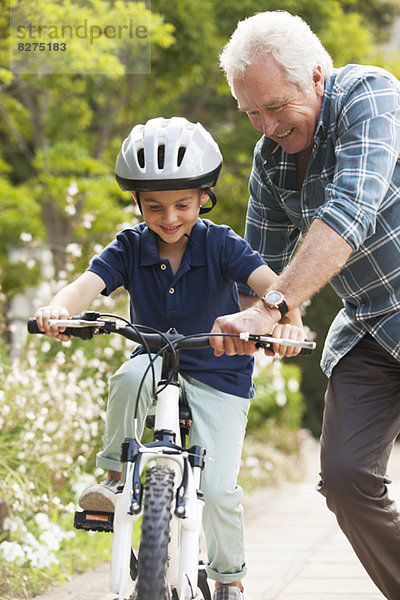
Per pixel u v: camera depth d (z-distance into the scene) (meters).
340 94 3.55
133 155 3.38
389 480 3.75
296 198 3.90
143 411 3.59
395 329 3.72
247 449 10.91
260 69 3.44
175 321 3.68
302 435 13.16
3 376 6.18
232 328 3.09
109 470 3.66
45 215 12.15
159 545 2.70
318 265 3.19
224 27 12.01
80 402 6.54
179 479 3.14
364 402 3.79
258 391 11.47
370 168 3.32
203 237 3.65
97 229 11.55
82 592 5.12
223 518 3.57
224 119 15.09
